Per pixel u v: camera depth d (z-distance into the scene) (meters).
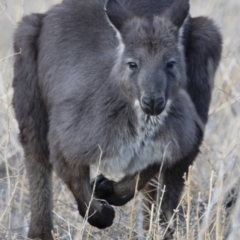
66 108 17.59
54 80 18.45
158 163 17.61
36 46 19.16
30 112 19.17
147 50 16.80
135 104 16.91
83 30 18.45
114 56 17.53
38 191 19.05
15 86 19.36
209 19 18.80
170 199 18.00
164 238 17.67
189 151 17.61
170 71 16.95
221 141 21.55
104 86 17.25
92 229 18.84
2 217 18.06
